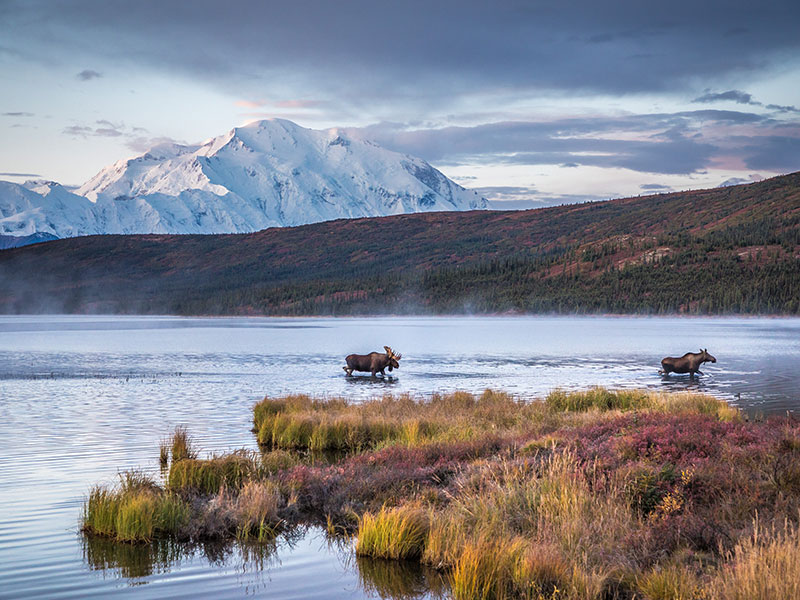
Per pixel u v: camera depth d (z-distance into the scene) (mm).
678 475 16609
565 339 118812
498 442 23484
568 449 19141
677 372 54875
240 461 20438
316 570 13992
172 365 66062
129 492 16906
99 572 13633
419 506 16156
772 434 20469
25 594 12469
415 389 46719
